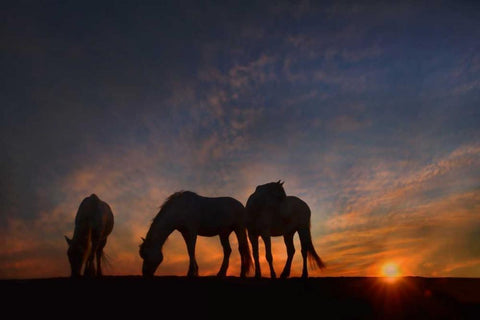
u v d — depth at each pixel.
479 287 11.25
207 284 10.90
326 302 10.06
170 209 13.92
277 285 11.04
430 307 9.94
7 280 11.28
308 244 14.94
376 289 10.95
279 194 13.74
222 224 14.41
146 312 9.19
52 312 9.05
